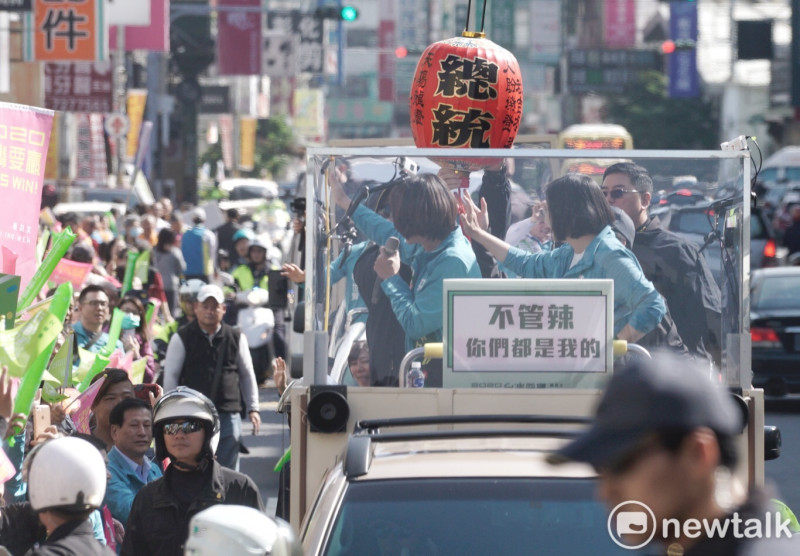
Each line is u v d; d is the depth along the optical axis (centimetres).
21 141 2203
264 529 1031
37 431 2119
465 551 1349
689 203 2027
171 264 6375
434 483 1418
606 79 19125
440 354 1994
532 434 1556
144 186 12306
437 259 2023
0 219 2177
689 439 862
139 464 2186
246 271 5747
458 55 2347
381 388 1942
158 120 14800
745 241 2006
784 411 5269
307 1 17425
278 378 2844
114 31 9175
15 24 10044
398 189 2028
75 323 3086
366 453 1476
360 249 2023
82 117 11838
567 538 1349
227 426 3219
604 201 2028
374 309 2014
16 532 1733
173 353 3219
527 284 1978
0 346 1934
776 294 5566
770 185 16288
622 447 870
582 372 1977
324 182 2023
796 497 3362
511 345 1977
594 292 1980
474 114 2341
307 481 1920
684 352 2008
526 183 2041
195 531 1035
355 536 1370
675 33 17975
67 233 2125
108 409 2306
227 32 12925
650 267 2020
